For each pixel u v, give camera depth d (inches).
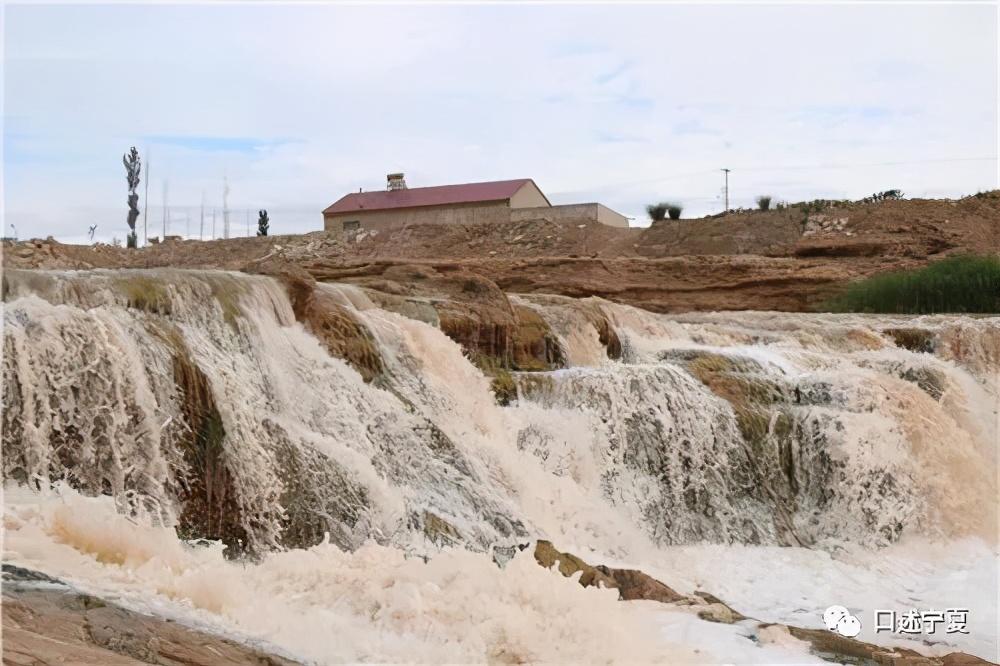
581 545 578.9
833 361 843.4
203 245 2239.2
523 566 434.0
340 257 2212.1
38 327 443.8
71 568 341.7
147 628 315.9
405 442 579.2
